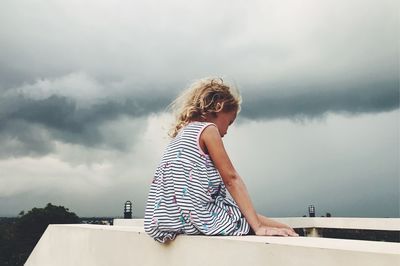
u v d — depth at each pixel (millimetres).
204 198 2043
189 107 2305
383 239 5184
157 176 2207
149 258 2205
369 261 1166
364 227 5367
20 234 24328
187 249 1917
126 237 2453
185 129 2205
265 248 1502
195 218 1977
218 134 2109
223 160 2041
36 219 24828
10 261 23281
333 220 5719
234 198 2035
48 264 3891
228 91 2291
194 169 2062
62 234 3568
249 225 2035
